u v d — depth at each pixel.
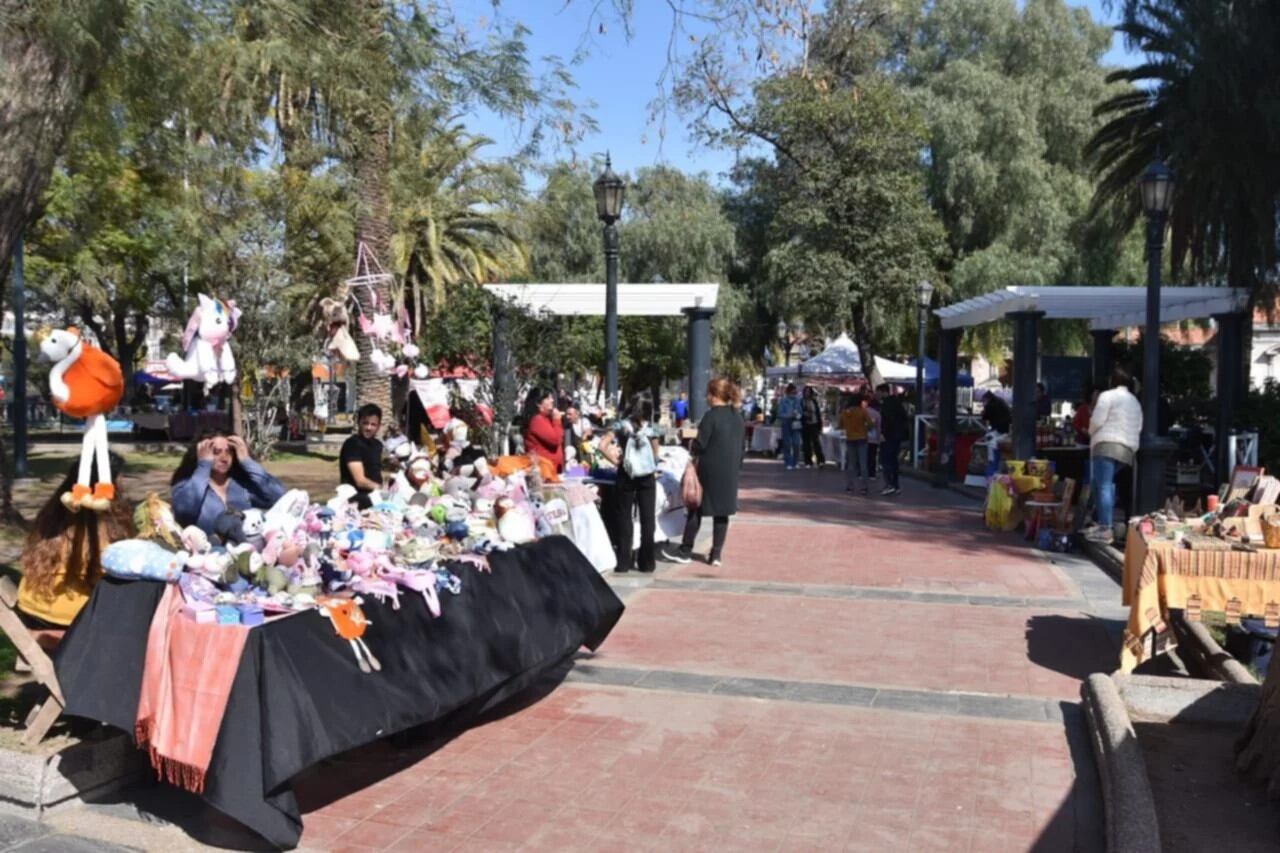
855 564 10.78
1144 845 3.88
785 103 25.59
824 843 4.29
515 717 5.91
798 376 31.14
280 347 20.52
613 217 12.41
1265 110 15.02
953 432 19.70
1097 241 27.02
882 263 27.09
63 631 5.04
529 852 4.21
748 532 13.02
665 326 35.44
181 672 4.23
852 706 6.09
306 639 4.33
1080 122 29.34
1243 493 7.76
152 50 8.23
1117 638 7.72
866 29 16.16
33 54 6.67
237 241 19.06
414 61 9.91
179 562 4.39
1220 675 6.39
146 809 4.58
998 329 33.53
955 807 4.66
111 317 36.34
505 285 17.06
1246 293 16.22
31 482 17.20
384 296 13.29
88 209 16.67
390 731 4.50
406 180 11.95
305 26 9.72
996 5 29.92
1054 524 11.96
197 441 5.63
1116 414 11.23
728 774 5.05
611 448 10.25
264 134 11.27
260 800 4.01
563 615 6.29
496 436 15.39
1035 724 5.78
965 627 8.05
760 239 34.09
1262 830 4.38
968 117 28.61
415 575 5.06
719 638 7.70
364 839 4.33
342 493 6.00
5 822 4.38
